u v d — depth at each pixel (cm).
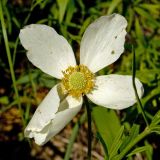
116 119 10
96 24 8
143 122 10
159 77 10
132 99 8
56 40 8
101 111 10
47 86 11
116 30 8
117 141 8
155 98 10
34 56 8
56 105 7
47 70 8
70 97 8
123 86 8
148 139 11
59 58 8
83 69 8
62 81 8
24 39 8
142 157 11
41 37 8
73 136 10
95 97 8
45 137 7
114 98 8
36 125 7
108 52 8
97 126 9
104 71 11
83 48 8
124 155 8
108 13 11
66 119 7
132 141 8
